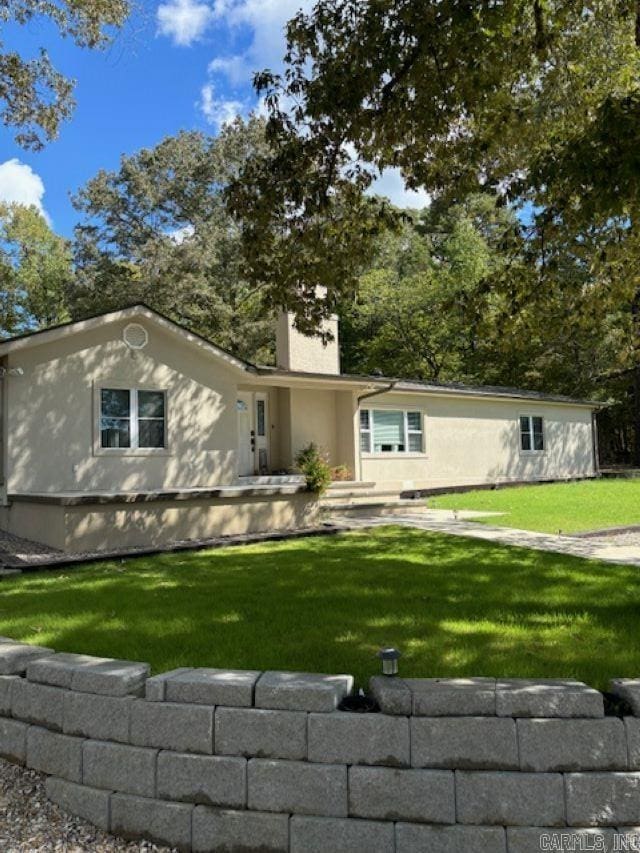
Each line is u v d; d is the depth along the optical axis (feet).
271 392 52.75
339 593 20.10
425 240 115.34
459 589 20.57
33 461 35.96
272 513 36.42
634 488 58.85
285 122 23.72
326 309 27.45
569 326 31.24
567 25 25.03
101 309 90.58
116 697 10.57
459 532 34.65
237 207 24.99
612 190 18.26
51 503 30.22
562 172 19.10
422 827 9.21
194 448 42.75
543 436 71.51
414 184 26.76
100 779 10.52
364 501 48.08
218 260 94.43
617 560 26.30
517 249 27.73
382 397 56.39
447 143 25.50
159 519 32.24
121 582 22.82
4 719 11.91
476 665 12.93
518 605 18.37
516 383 97.40
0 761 11.87
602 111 18.25
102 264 96.12
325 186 24.49
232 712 9.89
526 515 41.88
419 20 20.16
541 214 26.53
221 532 34.32
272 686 9.84
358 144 24.52
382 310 94.79
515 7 21.25
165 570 25.21
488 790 9.15
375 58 20.90
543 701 9.29
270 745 9.73
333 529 35.27
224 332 88.94
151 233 101.65
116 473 39.17
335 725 9.52
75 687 10.97
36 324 116.67
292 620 16.78
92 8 36.06
